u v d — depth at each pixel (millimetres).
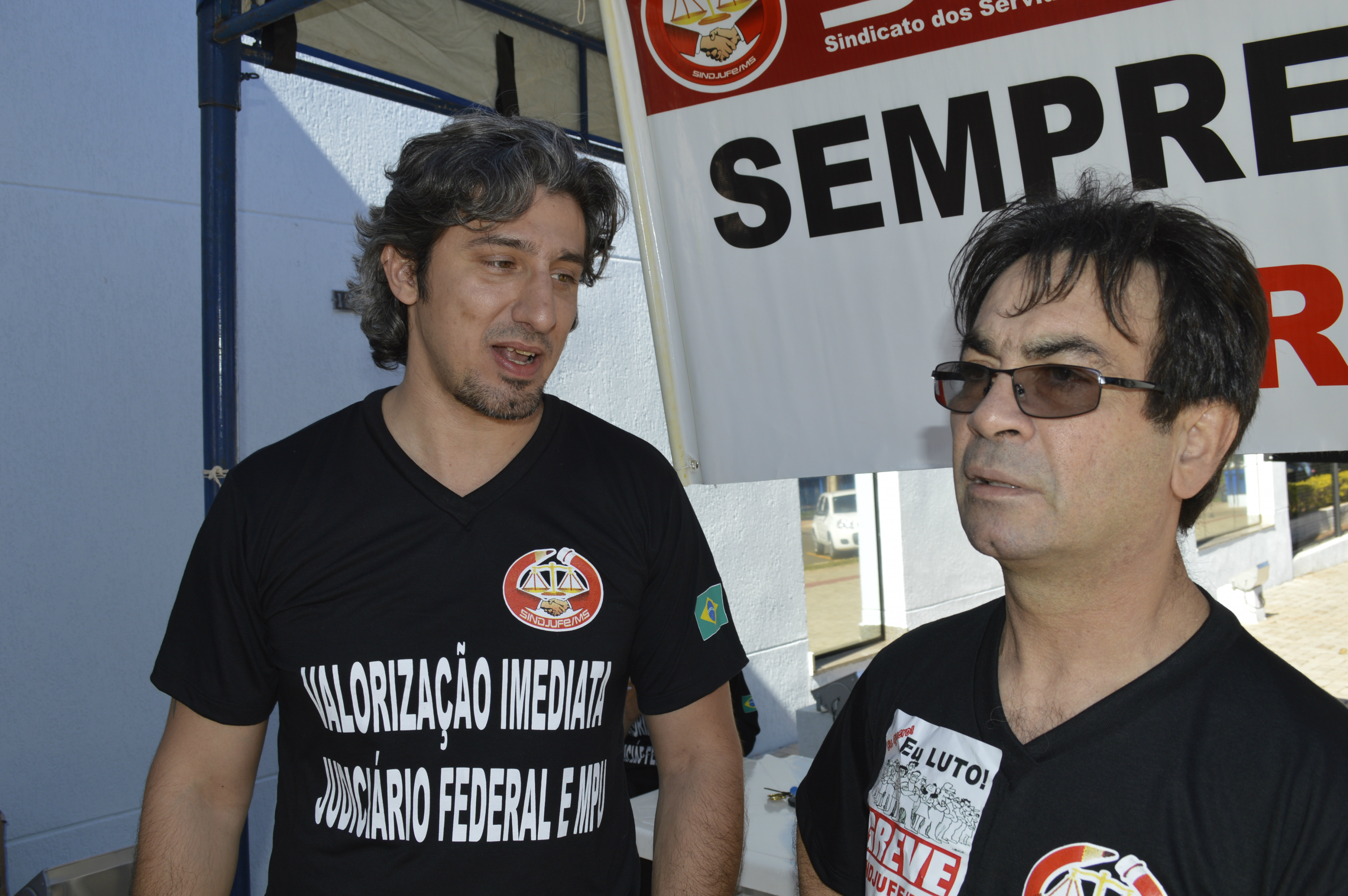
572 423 1510
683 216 2061
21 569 3186
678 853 1378
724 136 1998
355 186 4066
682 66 2014
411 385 1428
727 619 1527
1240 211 1578
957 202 1812
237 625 1348
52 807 3242
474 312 1315
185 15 3600
